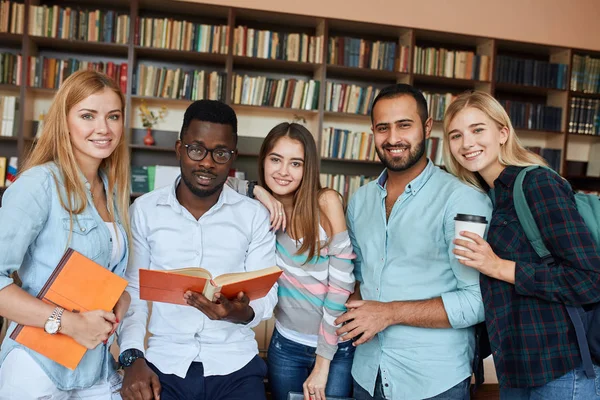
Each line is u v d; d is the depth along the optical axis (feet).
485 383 7.13
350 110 15.84
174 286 4.07
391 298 5.32
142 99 15.11
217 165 4.93
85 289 4.00
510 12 16.28
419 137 5.39
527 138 17.65
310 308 5.71
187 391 4.88
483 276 4.86
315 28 16.20
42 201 4.17
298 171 5.58
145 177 14.70
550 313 4.49
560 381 4.47
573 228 4.33
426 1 15.78
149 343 5.15
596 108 16.96
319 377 5.49
